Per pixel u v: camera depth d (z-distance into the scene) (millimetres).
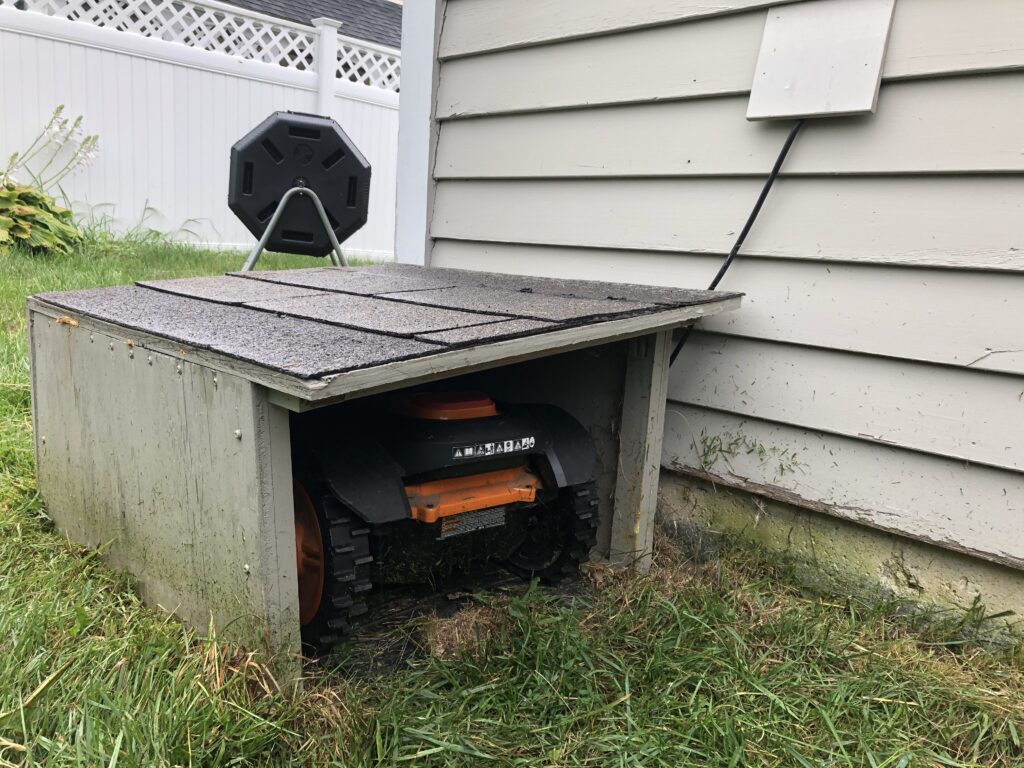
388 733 1520
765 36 2262
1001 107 1897
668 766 1485
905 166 2053
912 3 2012
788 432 2381
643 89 2584
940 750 1604
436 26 3199
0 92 6691
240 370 1441
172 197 7848
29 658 1573
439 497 1950
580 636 1894
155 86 7574
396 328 1668
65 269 5449
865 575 2287
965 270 1996
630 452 2381
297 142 3291
